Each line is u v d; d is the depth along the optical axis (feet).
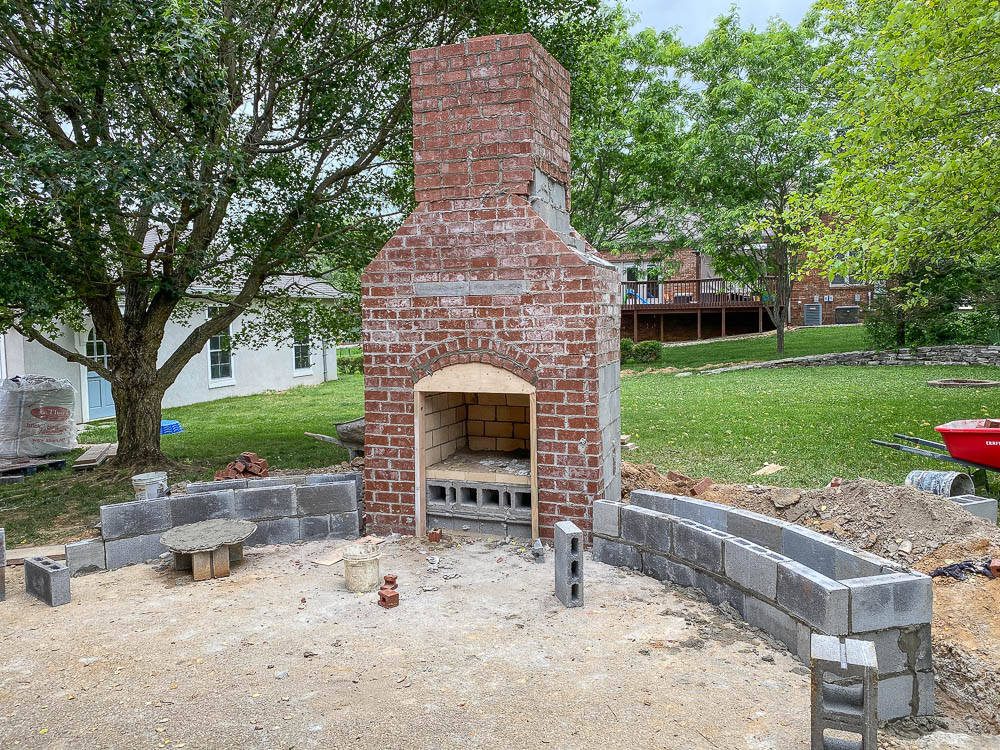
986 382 53.52
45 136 30.66
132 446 37.76
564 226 25.63
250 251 37.70
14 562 23.39
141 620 17.58
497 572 20.33
